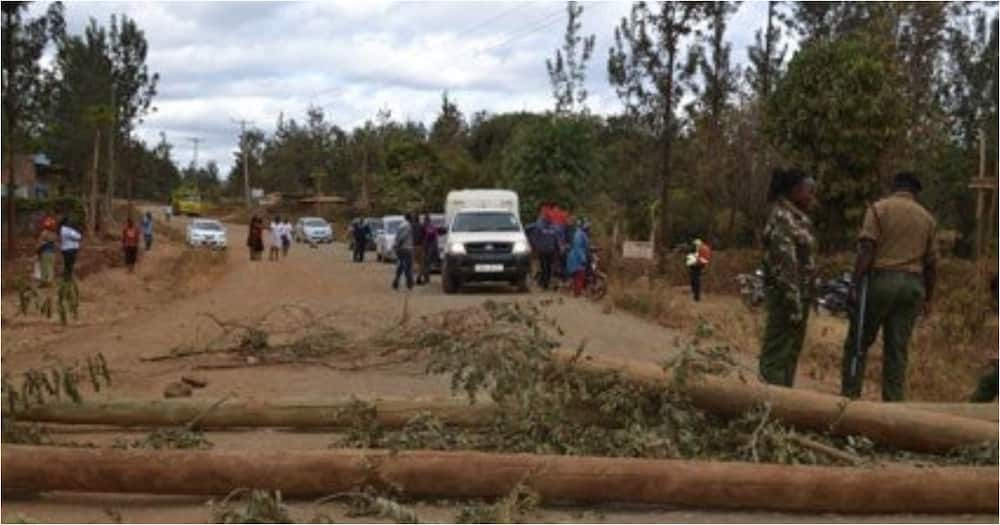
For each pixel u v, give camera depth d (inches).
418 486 246.8
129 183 2262.6
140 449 257.8
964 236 1333.7
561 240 957.2
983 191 906.1
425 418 289.0
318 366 461.4
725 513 245.9
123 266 1306.6
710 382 285.9
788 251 339.0
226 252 1760.6
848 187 1080.8
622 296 776.9
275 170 4106.8
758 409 277.4
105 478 244.4
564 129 1518.2
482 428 300.5
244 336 541.0
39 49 1120.8
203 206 3966.5
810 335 573.9
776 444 267.4
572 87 1625.2
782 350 345.1
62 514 240.5
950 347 500.1
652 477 244.4
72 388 311.4
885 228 355.9
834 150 1082.7
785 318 342.0
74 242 908.6
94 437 307.4
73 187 2128.4
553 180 1503.4
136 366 470.6
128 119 2058.3
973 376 443.8
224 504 242.4
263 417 313.9
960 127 1472.7
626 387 286.5
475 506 241.8
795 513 245.8
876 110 1067.3
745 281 873.5
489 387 300.4
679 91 1222.9
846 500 242.8
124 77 2050.9
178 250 1792.6
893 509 244.8
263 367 461.4
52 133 1833.2
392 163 2522.1
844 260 959.6
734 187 1266.0
